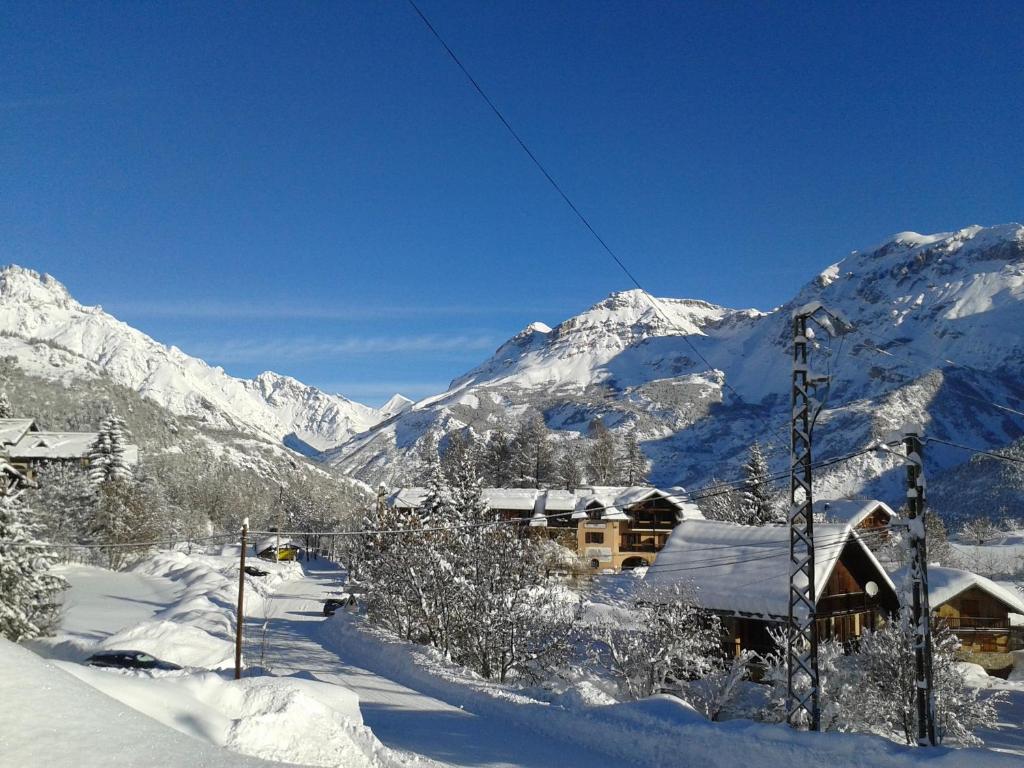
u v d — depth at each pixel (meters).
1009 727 37.28
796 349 23.81
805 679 29.88
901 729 30.19
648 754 21.02
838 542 39.12
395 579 45.56
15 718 10.05
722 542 42.66
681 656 33.25
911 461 21.30
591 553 88.38
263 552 116.12
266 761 11.21
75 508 79.94
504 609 38.47
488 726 25.41
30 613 34.34
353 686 33.59
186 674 18.05
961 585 51.19
